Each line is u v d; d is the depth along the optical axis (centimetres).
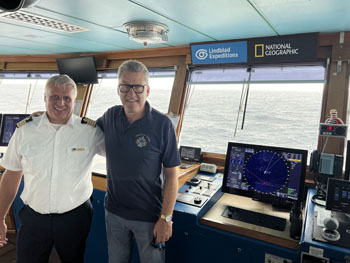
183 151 286
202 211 186
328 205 164
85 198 171
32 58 434
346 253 134
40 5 205
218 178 246
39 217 158
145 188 157
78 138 164
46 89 154
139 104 146
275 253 157
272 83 278
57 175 157
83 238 173
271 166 194
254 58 267
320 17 198
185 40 288
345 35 235
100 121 175
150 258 162
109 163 161
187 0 179
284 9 185
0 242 165
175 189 159
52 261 261
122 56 365
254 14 199
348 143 184
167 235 151
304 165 184
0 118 318
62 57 415
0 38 326
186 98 323
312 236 148
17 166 163
